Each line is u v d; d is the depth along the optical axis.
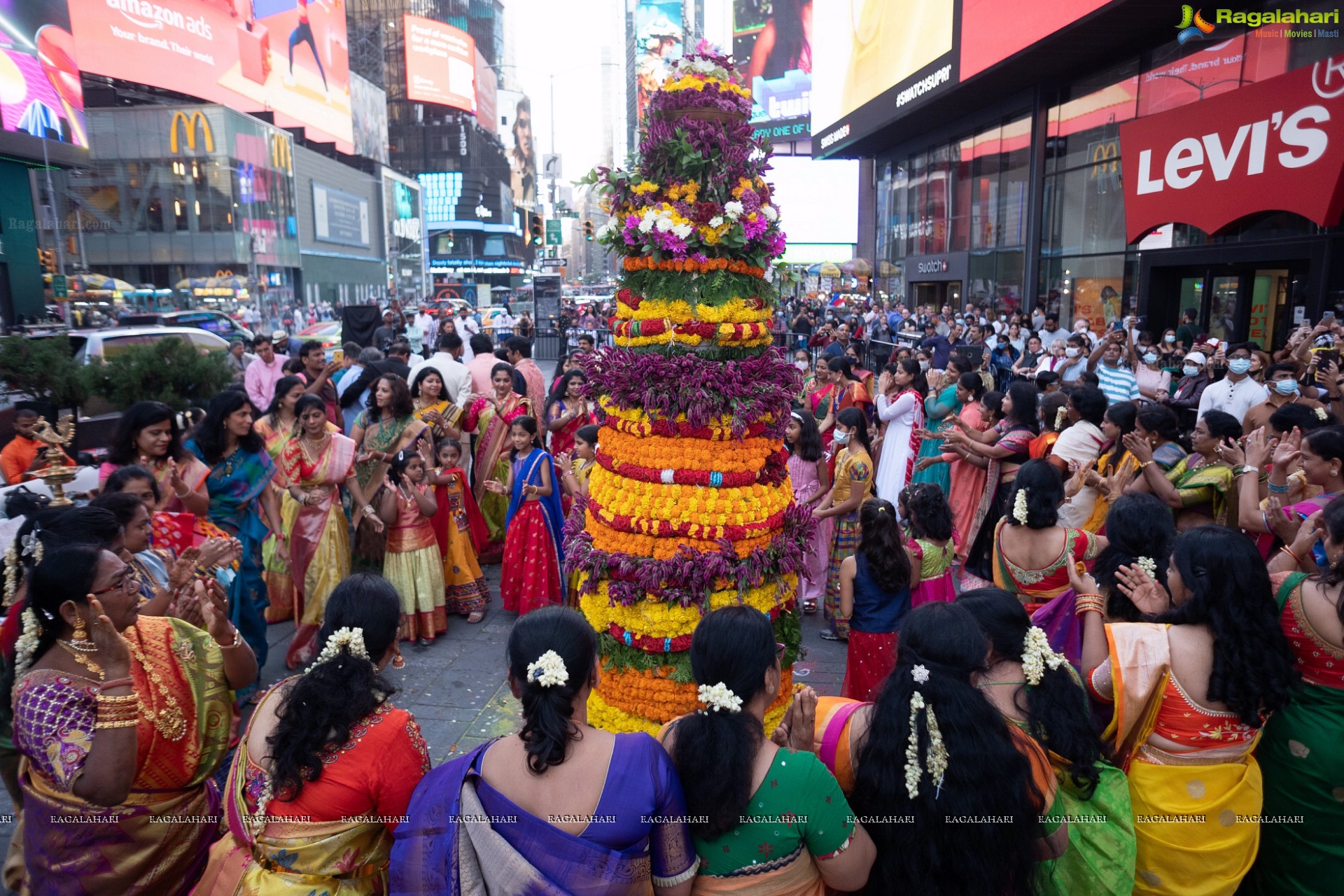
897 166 28.78
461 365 8.16
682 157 3.59
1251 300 12.89
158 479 4.48
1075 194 17.62
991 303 21.88
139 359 9.30
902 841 2.18
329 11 46.50
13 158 16.28
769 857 2.06
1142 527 3.23
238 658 2.80
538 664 2.04
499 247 87.62
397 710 2.42
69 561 2.38
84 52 28.36
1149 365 9.59
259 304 35.03
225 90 35.28
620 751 2.06
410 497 5.65
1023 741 2.32
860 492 5.66
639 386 3.65
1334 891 2.65
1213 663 2.49
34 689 2.38
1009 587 3.91
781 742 2.50
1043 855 2.32
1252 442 4.14
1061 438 5.62
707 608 3.58
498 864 1.92
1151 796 2.57
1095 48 15.55
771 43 44.09
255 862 2.30
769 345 3.90
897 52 22.22
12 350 8.59
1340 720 2.62
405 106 81.25
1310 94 10.26
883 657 4.15
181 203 32.81
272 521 5.20
